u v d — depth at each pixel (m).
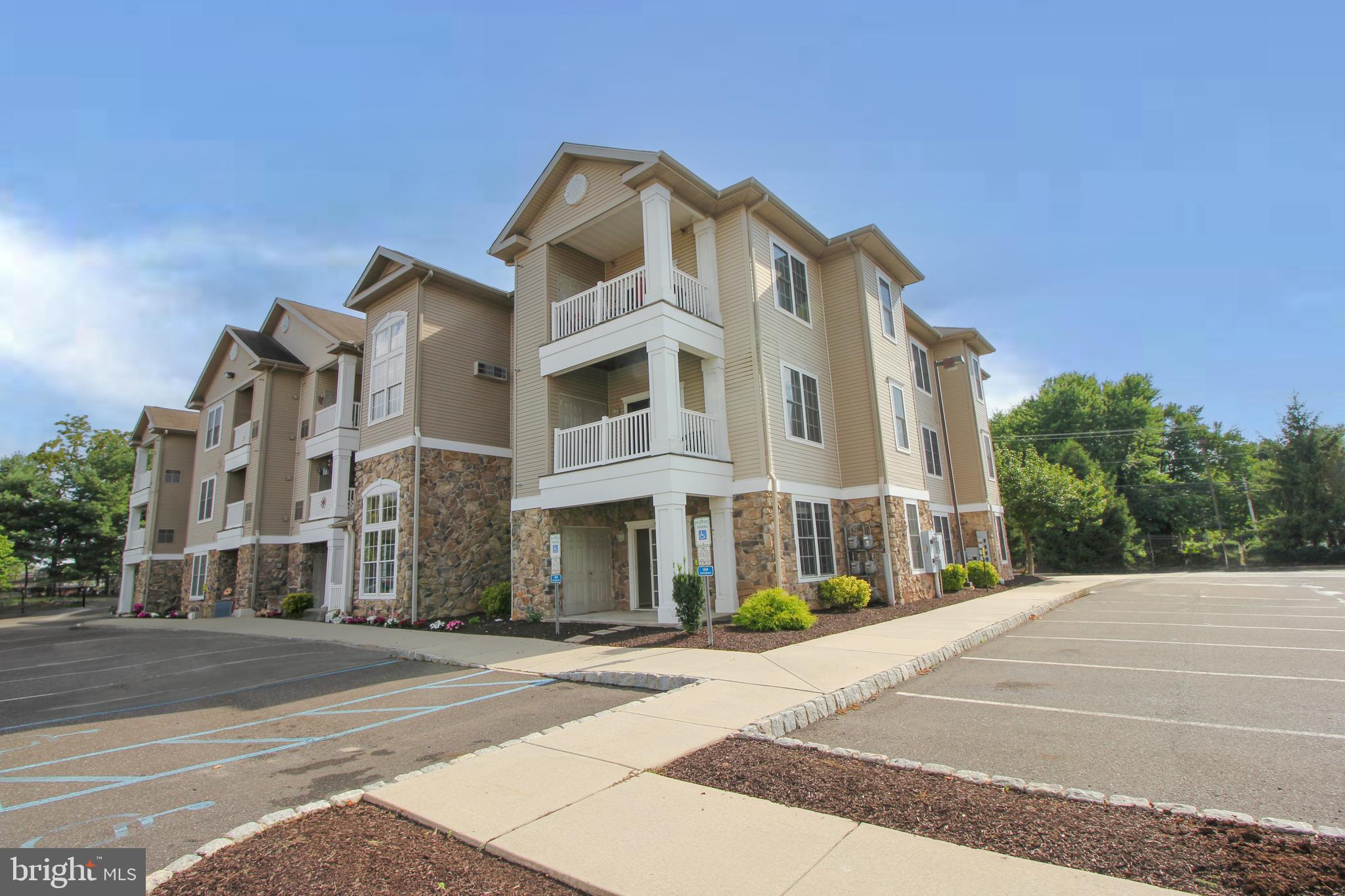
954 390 22.86
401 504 16.08
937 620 11.79
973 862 3.19
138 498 30.84
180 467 29.05
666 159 12.46
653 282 12.48
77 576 42.31
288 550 22.23
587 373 15.61
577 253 15.77
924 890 2.95
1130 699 6.36
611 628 12.12
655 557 14.98
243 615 21.11
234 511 23.38
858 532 15.08
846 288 16.08
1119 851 3.25
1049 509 26.81
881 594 14.64
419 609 15.34
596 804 4.07
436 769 4.81
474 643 11.64
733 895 2.98
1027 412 44.34
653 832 3.66
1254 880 2.93
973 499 22.08
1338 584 19.25
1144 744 5.00
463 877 3.29
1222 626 11.25
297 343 23.56
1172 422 45.28
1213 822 3.52
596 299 13.62
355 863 3.45
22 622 28.05
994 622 11.52
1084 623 12.23
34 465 39.84
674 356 12.27
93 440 42.97
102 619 26.94
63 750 6.25
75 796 4.89
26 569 38.47
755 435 12.87
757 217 14.17
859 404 15.52
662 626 11.75
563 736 5.48
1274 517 32.22
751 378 13.08
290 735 6.43
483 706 7.21
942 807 3.86
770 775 4.46
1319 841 3.26
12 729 7.25
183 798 4.78
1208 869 3.05
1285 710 5.80
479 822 3.87
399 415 16.66
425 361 16.58
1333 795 3.95
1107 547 33.62
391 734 6.28
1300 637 9.74
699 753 4.99
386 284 17.28
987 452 24.25
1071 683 7.12
